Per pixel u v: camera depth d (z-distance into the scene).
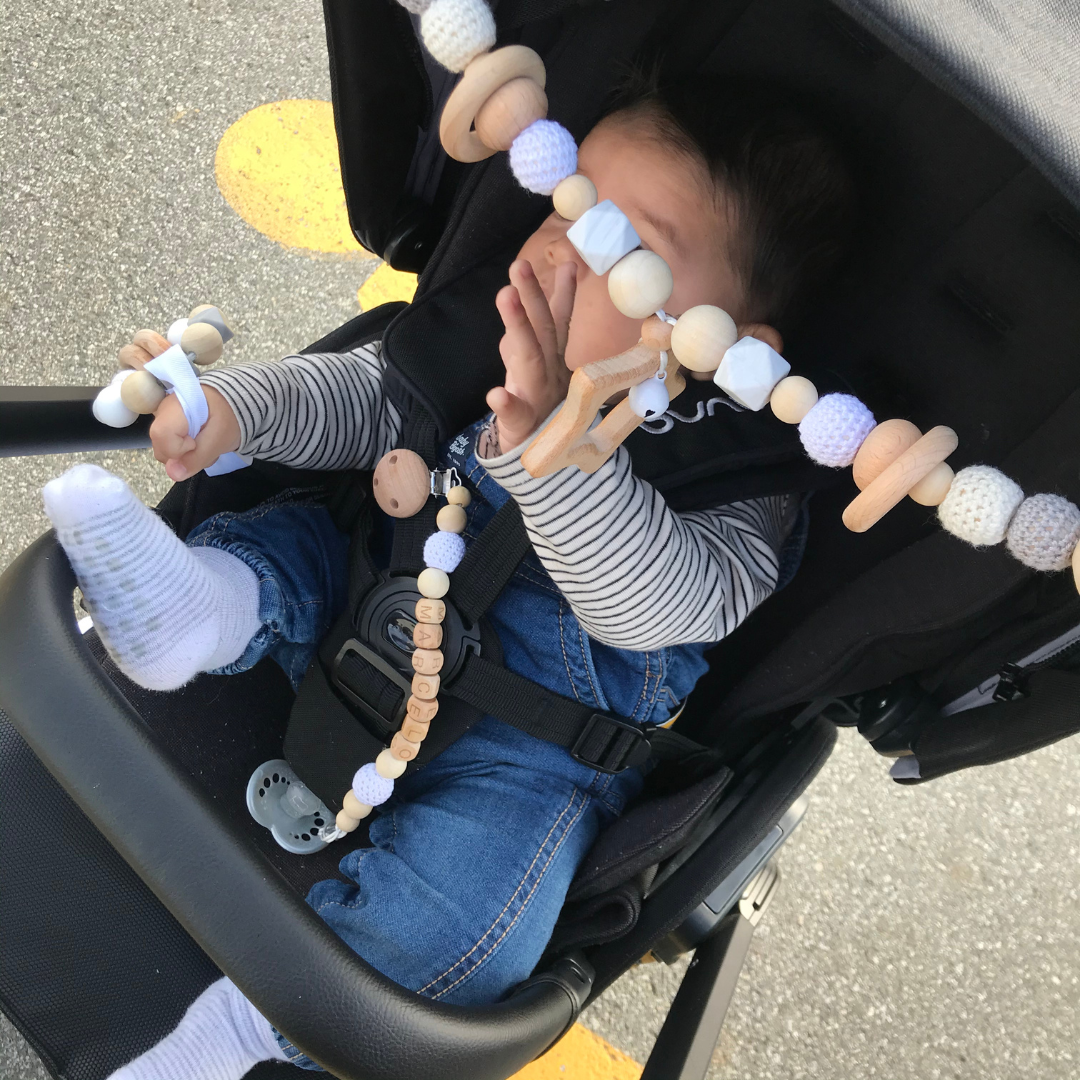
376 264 1.60
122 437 0.75
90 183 1.62
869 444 0.48
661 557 0.72
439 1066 0.51
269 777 0.86
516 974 0.73
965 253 0.69
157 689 0.72
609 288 0.50
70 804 0.75
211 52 1.71
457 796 0.81
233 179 1.63
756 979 1.31
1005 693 0.70
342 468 0.91
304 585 0.83
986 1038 1.30
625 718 0.83
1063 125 0.36
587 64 0.73
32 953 0.72
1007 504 0.46
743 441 0.76
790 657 0.82
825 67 0.71
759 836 0.77
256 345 1.54
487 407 0.85
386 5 0.65
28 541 1.44
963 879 1.38
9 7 1.73
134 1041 0.71
